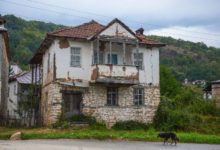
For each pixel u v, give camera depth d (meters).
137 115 32.25
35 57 38.16
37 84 38.69
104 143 22.92
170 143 24.69
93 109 30.86
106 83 30.38
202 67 101.88
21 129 29.39
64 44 30.62
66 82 30.33
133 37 31.73
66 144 21.56
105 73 29.98
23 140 23.45
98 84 30.86
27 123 34.34
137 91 32.81
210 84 47.03
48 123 30.86
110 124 31.17
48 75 32.22
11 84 47.34
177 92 47.81
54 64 30.17
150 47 33.69
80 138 24.78
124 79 30.56
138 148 20.95
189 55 113.56
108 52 32.25
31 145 20.38
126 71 30.73
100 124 30.41
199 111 39.19
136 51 32.56
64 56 30.53
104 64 30.09
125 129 30.73
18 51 82.88
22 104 35.53
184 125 32.12
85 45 31.31
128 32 31.61
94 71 30.11
